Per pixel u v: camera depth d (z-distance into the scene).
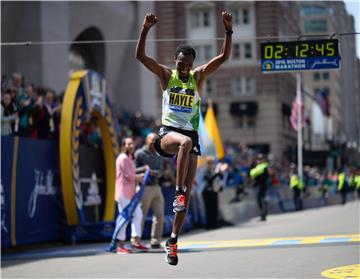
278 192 79.06
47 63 72.38
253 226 52.56
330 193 114.06
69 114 43.03
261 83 156.88
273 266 25.98
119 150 51.38
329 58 32.44
